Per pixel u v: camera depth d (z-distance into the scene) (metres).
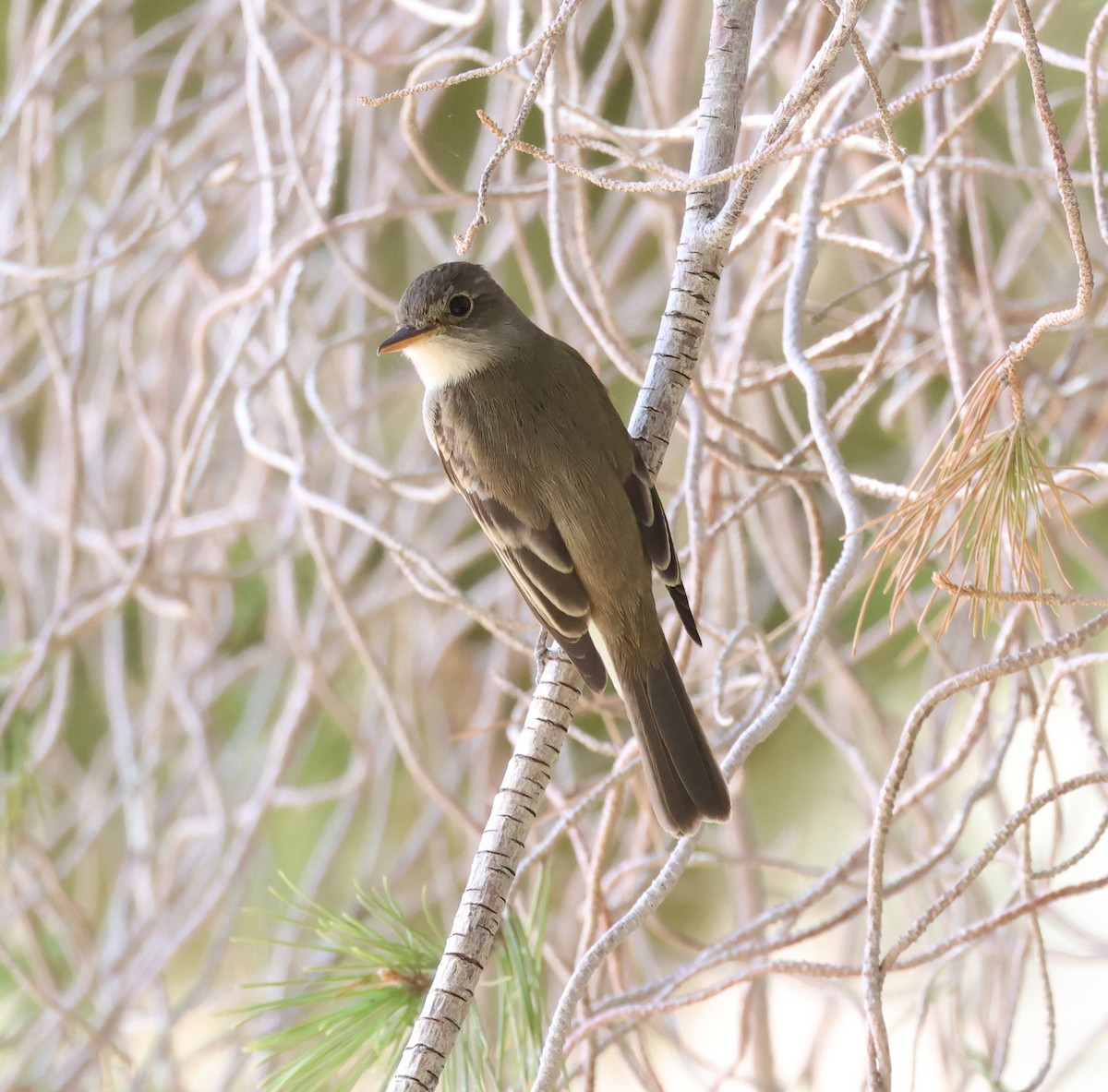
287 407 7.36
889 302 6.17
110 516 10.12
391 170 9.36
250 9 7.51
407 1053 4.34
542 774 4.70
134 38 11.53
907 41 9.68
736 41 5.14
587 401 5.96
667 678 5.45
